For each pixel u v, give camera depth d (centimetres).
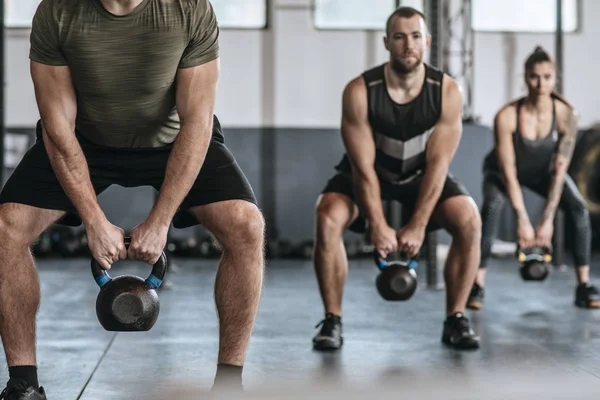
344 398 227
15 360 220
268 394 228
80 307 453
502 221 830
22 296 219
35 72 206
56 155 207
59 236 795
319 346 324
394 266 308
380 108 316
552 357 310
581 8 845
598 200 829
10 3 807
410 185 336
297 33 828
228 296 222
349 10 833
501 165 436
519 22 840
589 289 455
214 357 312
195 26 203
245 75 828
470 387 252
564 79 846
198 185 223
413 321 399
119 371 286
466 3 816
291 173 832
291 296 503
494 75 834
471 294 444
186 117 209
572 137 439
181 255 799
